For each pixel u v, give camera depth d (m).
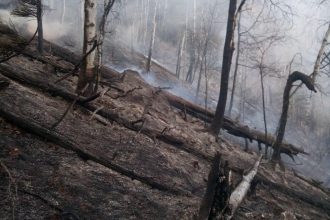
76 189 5.05
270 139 13.55
